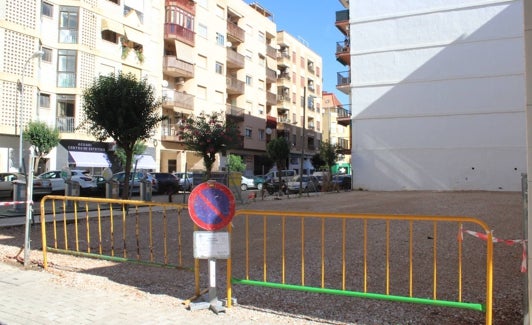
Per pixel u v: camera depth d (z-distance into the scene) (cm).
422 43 2966
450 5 2897
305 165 6838
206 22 4666
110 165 3488
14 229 1130
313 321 476
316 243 915
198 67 4522
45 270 707
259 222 1238
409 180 2962
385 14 3075
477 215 1341
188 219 1346
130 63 3712
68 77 3241
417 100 2964
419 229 1055
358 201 1991
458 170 2838
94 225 1223
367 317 486
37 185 2273
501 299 540
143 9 3881
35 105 2998
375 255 786
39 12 3020
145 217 1406
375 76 3088
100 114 1670
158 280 647
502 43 2764
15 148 2920
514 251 802
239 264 745
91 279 650
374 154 3067
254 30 5700
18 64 2888
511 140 2720
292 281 632
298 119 6844
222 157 4559
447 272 667
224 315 497
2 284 623
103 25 3466
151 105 1761
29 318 488
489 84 2784
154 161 3950
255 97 5650
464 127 2834
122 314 500
